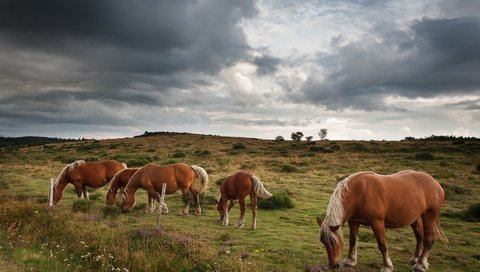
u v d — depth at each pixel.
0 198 15.65
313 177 26.97
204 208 16.45
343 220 8.19
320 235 8.04
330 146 55.38
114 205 15.75
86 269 7.86
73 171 17.25
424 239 8.84
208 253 8.84
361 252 10.48
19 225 10.68
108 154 50.59
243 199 13.07
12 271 7.25
